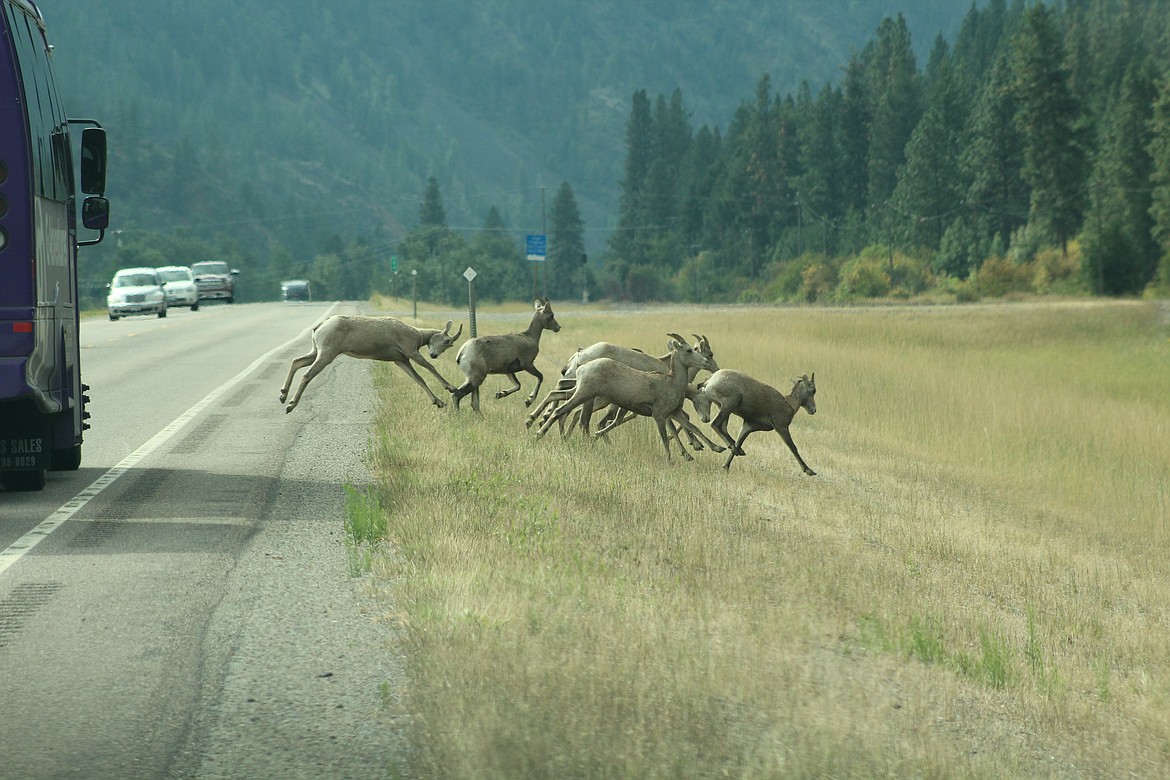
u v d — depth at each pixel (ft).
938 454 130.21
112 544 56.08
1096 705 48.70
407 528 57.36
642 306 580.30
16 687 36.65
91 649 40.29
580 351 101.14
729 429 126.11
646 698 35.37
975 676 48.55
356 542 55.93
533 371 109.70
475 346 105.09
